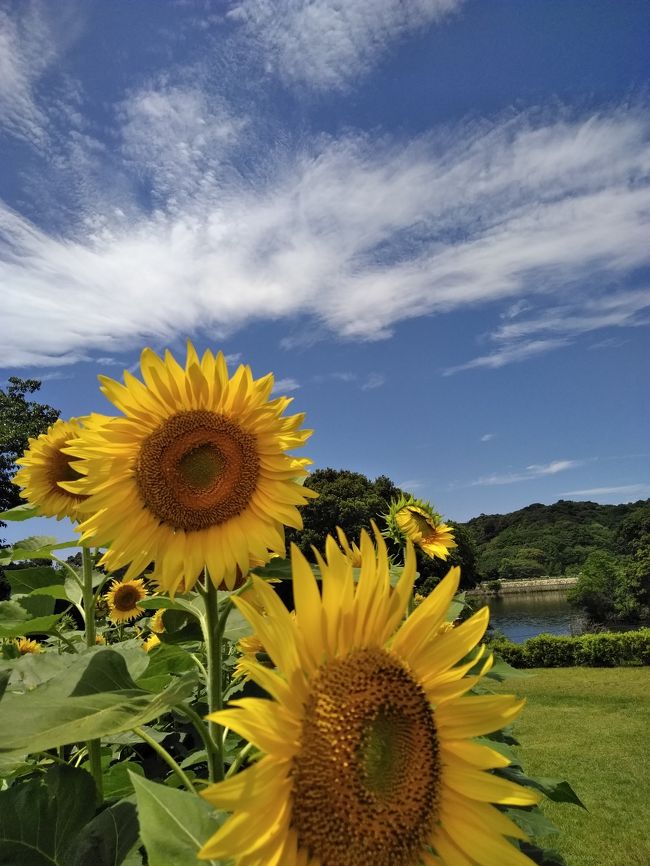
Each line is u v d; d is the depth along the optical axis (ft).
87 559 11.27
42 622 10.12
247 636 8.04
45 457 11.46
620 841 24.45
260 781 4.11
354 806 4.43
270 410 7.75
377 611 5.03
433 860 4.76
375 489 115.34
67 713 5.11
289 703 4.43
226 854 3.86
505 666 9.94
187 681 5.49
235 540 7.44
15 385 121.29
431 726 4.97
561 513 387.14
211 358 7.73
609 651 75.05
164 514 7.45
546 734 41.86
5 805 6.14
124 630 22.80
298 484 7.98
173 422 7.57
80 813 6.40
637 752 36.52
